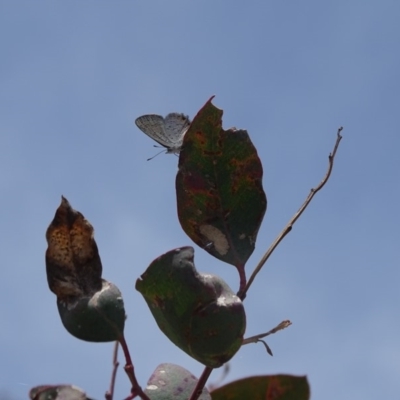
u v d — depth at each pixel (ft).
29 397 1.36
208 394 1.47
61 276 1.43
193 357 1.40
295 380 1.41
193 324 1.39
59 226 1.44
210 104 1.50
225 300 1.39
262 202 1.51
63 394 1.36
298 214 1.46
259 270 1.43
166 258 1.39
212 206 1.51
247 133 1.51
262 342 1.47
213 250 1.50
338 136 1.49
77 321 1.42
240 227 1.50
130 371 1.37
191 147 1.51
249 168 1.51
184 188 1.51
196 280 1.39
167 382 1.49
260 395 1.42
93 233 1.44
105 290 1.42
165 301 1.39
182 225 1.51
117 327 1.41
